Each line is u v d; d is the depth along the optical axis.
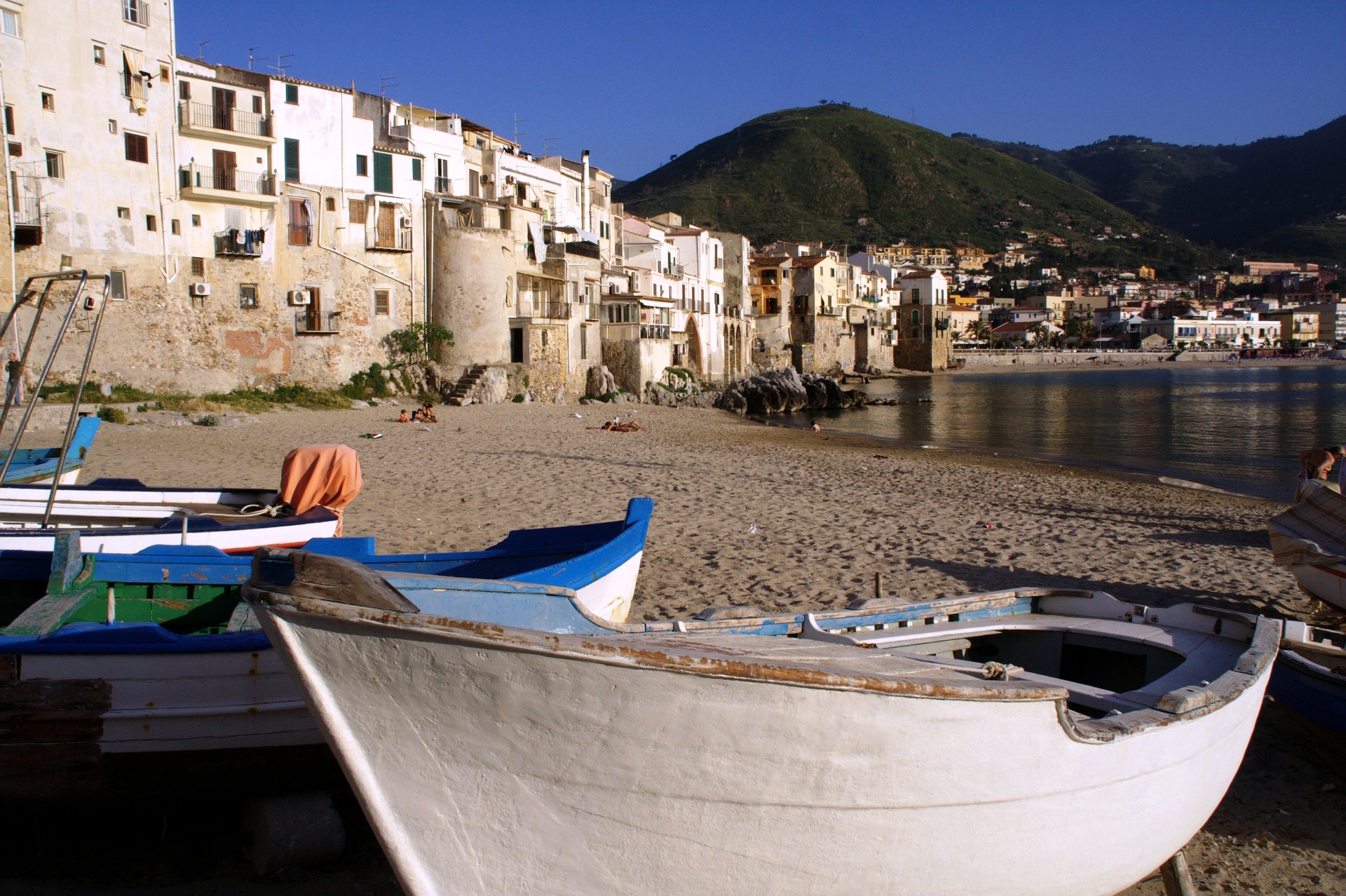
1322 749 7.61
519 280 48.53
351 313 41.47
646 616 11.09
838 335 103.06
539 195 54.62
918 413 63.34
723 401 62.94
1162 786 5.27
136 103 33.00
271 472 21.30
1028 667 7.98
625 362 56.72
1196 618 7.45
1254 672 5.90
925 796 4.39
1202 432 48.38
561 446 30.05
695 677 3.93
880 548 15.48
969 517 19.05
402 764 4.07
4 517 10.78
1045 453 38.12
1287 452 39.25
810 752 4.14
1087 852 5.00
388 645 3.88
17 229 29.77
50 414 27.41
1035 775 4.64
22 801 5.39
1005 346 178.00
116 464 21.36
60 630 5.51
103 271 32.34
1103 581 13.82
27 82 29.97
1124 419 56.88
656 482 22.17
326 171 40.12
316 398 38.62
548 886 4.23
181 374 35.09
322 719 4.01
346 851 5.80
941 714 4.30
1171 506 22.27
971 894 4.67
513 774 4.09
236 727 5.52
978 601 7.95
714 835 4.21
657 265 68.06
